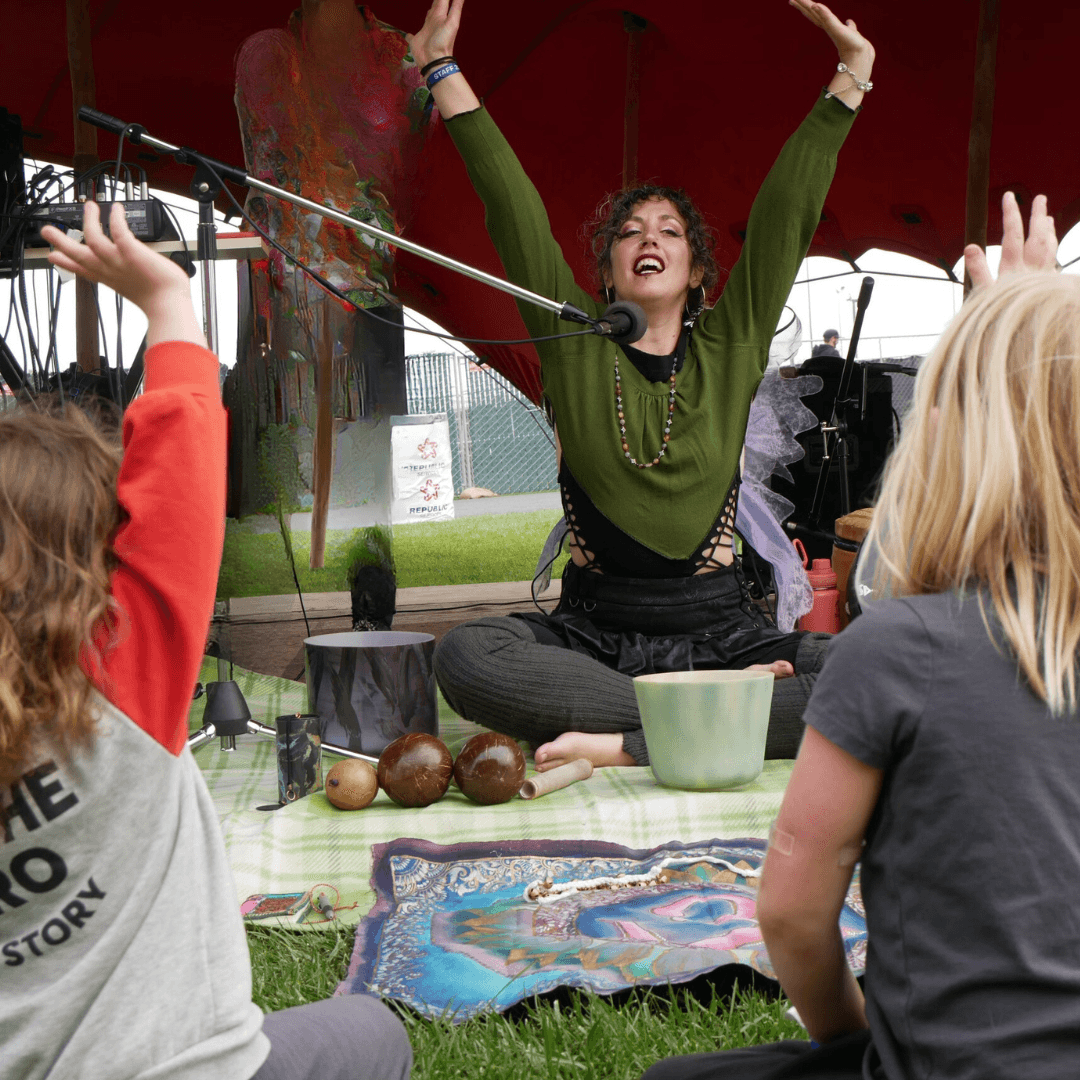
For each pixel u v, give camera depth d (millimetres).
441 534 11500
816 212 2887
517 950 1567
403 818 2156
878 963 809
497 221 2898
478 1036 1354
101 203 2207
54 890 785
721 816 2199
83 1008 790
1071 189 6832
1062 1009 722
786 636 2816
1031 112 6406
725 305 2967
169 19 5965
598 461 2830
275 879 1964
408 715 2717
